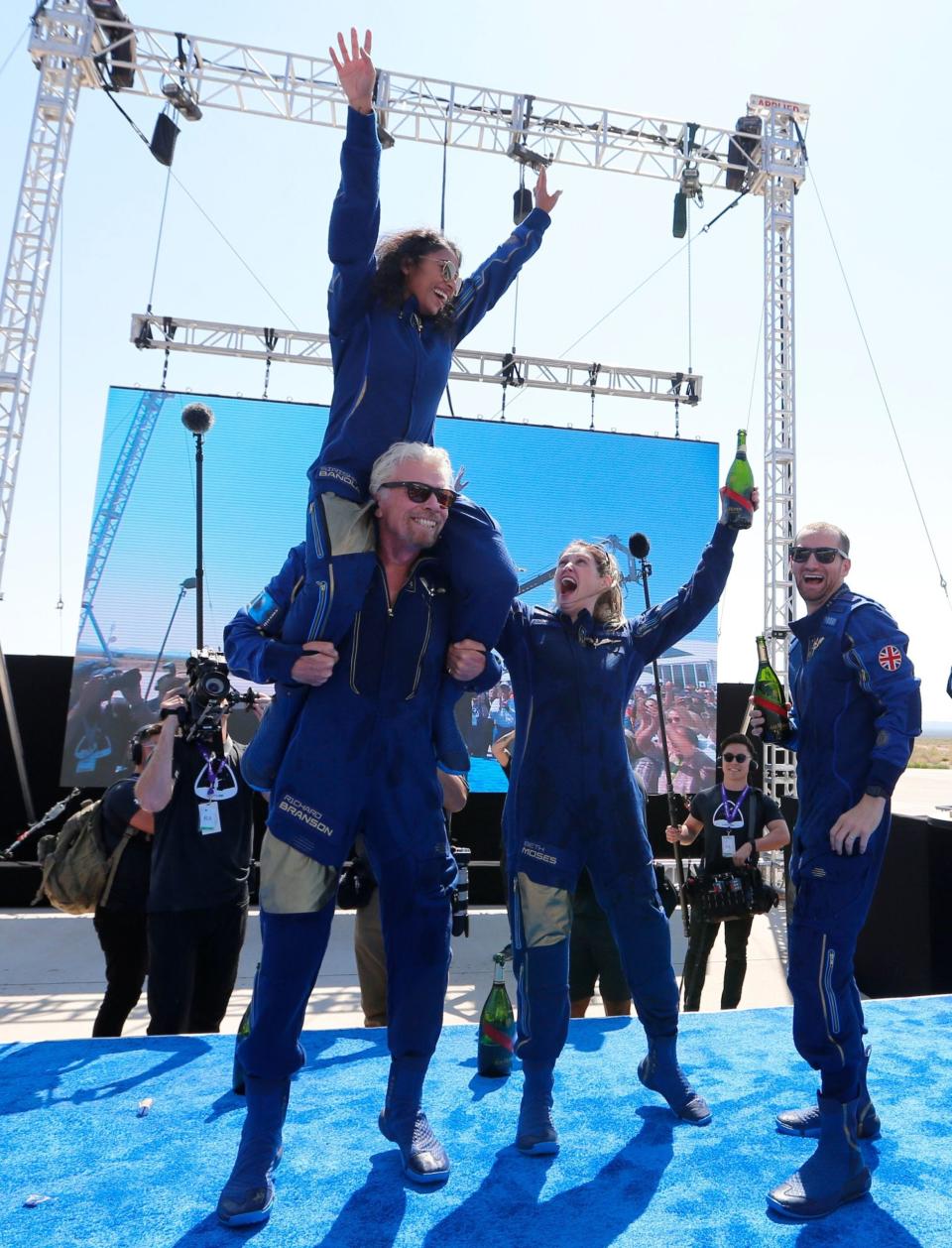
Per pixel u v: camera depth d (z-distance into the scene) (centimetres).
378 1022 389
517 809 247
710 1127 243
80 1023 616
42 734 1009
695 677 1062
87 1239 182
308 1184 208
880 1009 359
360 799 199
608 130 1022
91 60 903
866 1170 208
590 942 410
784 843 499
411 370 202
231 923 351
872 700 232
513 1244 183
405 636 203
